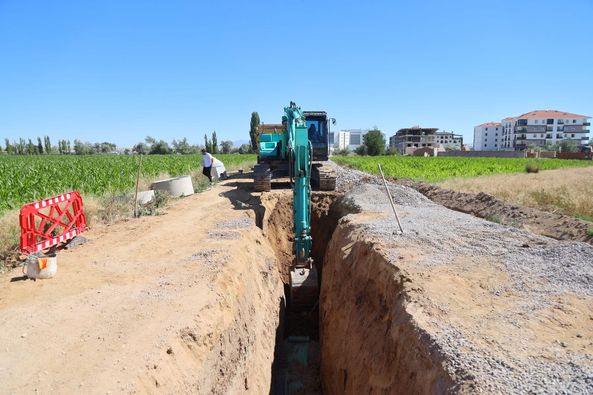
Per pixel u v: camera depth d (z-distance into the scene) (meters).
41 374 4.58
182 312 6.07
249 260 9.91
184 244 9.86
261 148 19.08
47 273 7.53
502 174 32.50
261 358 8.50
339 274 10.28
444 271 7.41
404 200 15.45
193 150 93.94
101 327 5.62
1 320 5.83
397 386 5.55
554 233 13.55
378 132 87.88
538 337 5.16
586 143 115.75
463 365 4.58
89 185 18.88
